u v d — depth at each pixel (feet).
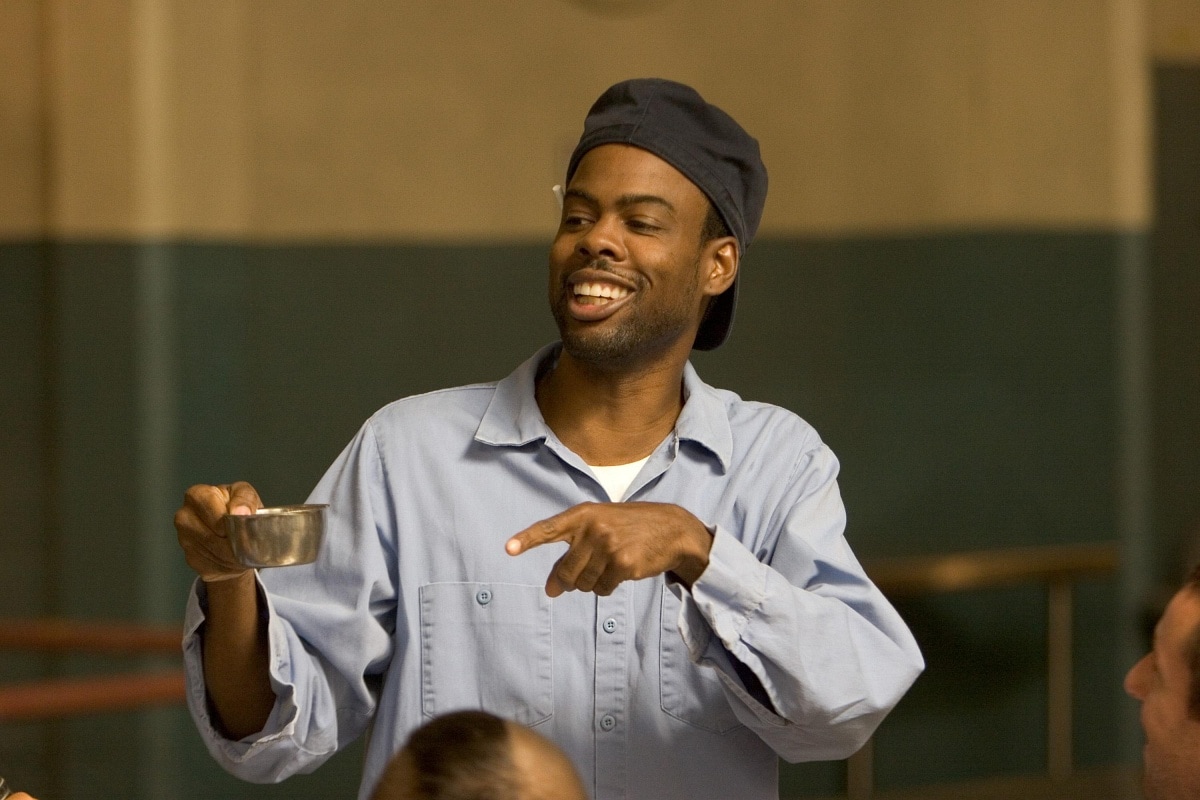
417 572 22.94
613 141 22.65
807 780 64.85
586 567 19.07
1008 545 66.49
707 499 23.43
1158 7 66.13
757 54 67.87
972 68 66.33
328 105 67.00
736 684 20.70
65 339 64.03
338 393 66.90
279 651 21.03
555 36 67.67
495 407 23.75
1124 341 65.72
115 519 64.23
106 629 53.72
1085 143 65.46
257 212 66.74
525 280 67.62
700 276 23.20
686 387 24.23
